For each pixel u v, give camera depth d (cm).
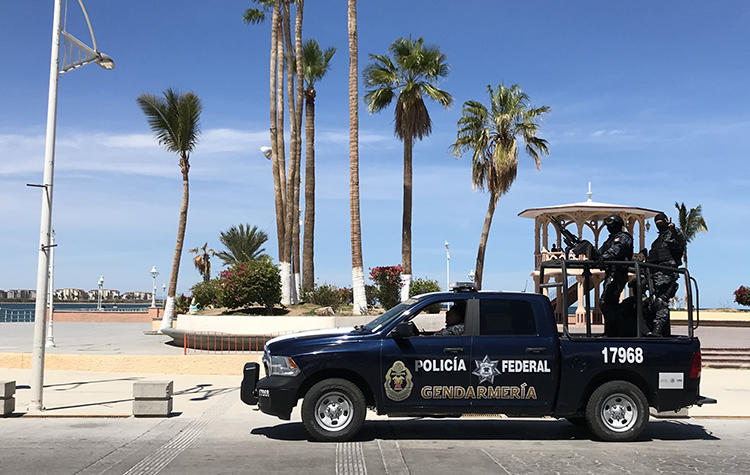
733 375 1895
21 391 1520
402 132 3131
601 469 810
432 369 962
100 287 5719
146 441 973
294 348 969
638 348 989
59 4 1255
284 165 3222
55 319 5416
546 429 1098
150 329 4075
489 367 966
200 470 784
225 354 2047
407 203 3066
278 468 797
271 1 3784
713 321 3450
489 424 1141
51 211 1242
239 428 1091
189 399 1426
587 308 1091
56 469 786
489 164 3569
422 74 3123
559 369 977
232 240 5319
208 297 3591
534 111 3541
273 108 3225
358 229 2675
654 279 1096
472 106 3575
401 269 3061
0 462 824
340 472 779
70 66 1268
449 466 816
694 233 5259
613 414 990
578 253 1086
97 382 1684
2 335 3456
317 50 3703
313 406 962
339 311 2758
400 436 1024
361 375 961
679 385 992
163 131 2911
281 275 2875
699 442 1001
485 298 995
